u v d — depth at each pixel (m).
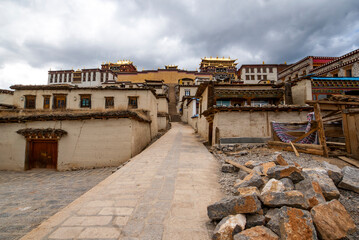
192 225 2.79
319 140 6.27
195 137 15.76
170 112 40.12
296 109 9.08
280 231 2.18
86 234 2.57
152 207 3.39
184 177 5.17
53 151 10.45
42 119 10.30
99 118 10.29
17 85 17.27
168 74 54.72
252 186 3.45
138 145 11.80
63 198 5.54
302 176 3.28
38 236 2.53
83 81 54.94
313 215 2.38
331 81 12.10
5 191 6.34
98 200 3.72
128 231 2.64
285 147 7.19
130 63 65.12
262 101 13.09
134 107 17.77
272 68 49.16
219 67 60.00
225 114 9.31
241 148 8.52
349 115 5.94
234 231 2.27
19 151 10.28
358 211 2.83
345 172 3.64
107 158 10.12
